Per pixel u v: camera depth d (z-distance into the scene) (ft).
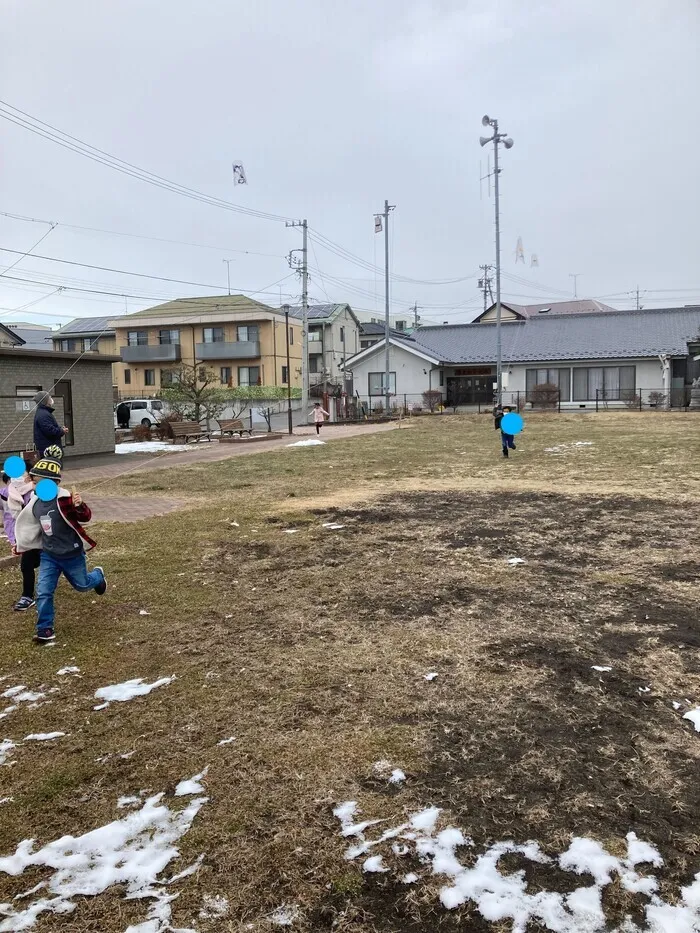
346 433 77.36
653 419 82.58
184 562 20.80
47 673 12.99
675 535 22.03
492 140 98.73
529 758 9.44
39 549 15.38
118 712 11.29
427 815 8.27
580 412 102.94
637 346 111.86
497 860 7.48
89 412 56.13
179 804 8.74
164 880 7.43
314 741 10.09
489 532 23.43
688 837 7.73
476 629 14.35
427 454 50.57
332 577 18.58
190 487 37.29
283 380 153.69
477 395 122.62
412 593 16.93
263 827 8.20
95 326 161.89
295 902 7.02
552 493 31.17
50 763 9.84
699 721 10.26
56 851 7.96
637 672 12.02
